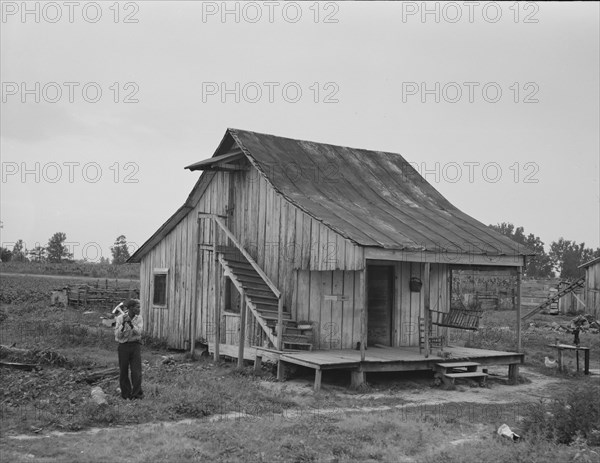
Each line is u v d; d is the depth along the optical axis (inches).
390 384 767.1
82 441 434.6
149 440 441.7
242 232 928.9
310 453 430.0
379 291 895.1
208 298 972.6
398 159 1109.7
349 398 677.9
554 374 927.0
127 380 571.2
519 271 890.7
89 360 780.0
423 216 937.5
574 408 516.1
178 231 1052.5
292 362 748.0
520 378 855.7
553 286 2674.7
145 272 1111.6
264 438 459.8
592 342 1283.2
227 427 483.5
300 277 832.3
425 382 795.4
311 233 803.4
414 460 440.1
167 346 1044.5
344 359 733.9
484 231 928.9
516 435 500.7
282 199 860.6
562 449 459.8
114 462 393.4
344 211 852.6
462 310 813.9
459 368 808.3
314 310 835.4
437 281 932.6
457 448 462.0
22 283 2146.9
